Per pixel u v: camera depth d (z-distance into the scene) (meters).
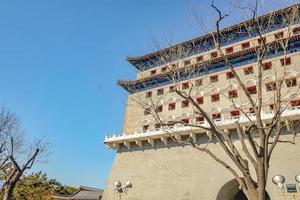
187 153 38.34
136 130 46.84
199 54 49.09
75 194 60.22
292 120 32.09
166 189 37.44
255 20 15.11
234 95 41.03
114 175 43.88
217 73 44.81
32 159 24.94
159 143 41.81
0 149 30.36
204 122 37.47
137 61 56.88
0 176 32.12
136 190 40.00
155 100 48.97
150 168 40.66
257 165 11.61
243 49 44.31
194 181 35.62
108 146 46.56
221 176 33.84
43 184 58.50
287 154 31.33
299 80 36.56
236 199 37.38
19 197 52.12
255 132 33.16
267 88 38.69
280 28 32.72
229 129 35.44
